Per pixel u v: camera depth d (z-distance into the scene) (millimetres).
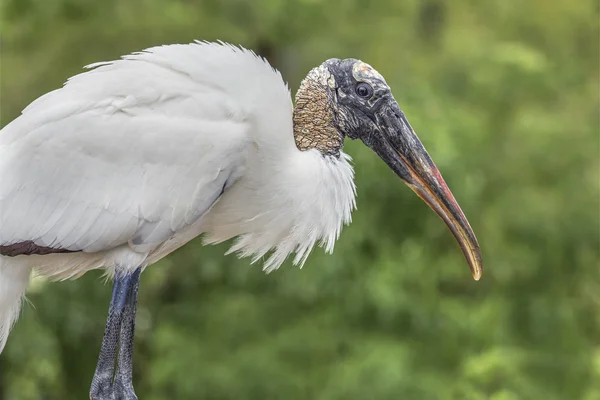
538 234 15578
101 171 6562
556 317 15539
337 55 15406
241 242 7082
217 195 6617
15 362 12281
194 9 14609
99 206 6543
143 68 6629
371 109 7113
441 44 16609
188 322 14125
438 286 14680
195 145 6520
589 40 17562
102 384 6539
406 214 13633
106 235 6566
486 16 17203
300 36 14781
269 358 13406
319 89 7109
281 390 13250
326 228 6914
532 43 17172
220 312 13883
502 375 13883
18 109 14555
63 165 6570
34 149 6605
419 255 13719
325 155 7074
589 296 16188
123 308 6637
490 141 15984
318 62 15453
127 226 6551
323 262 13102
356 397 12859
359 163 12961
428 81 15445
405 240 13789
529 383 14508
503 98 16016
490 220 15352
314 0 14391
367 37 15516
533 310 15516
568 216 15742
